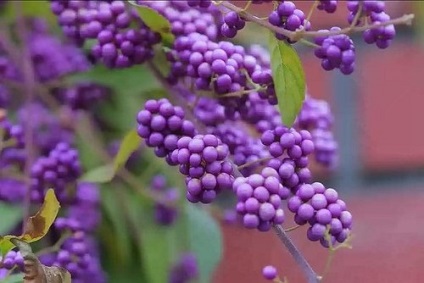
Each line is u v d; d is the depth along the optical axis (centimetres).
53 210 40
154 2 46
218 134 44
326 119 50
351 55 41
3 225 48
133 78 50
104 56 46
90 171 49
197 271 51
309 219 39
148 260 51
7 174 48
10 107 53
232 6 41
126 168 52
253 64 43
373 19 41
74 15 46
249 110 45
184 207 52
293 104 41
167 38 45
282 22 41
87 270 48
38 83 52
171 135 41
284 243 39
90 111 52
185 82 46
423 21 56
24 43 52
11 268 42
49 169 47
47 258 46
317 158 49
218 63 43
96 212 50
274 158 40
